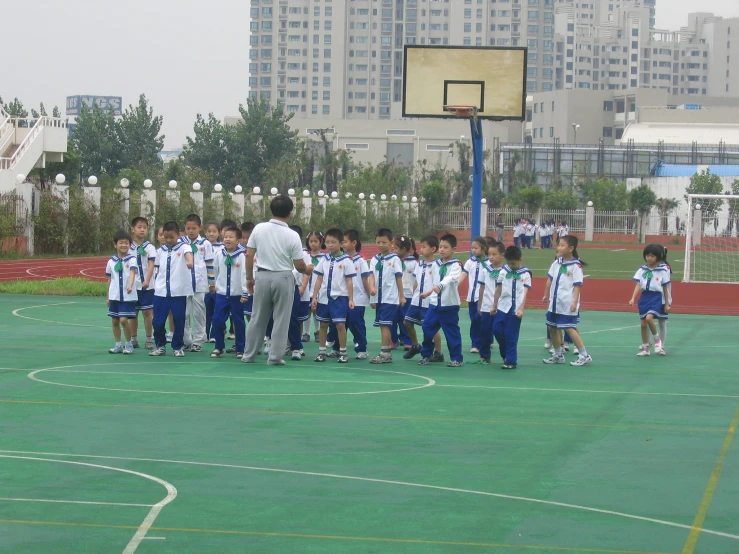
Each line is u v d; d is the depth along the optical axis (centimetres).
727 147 9962
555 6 18375
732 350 1581
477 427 922
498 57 2355
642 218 6994
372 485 707
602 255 5084
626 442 866
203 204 4447
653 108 11444
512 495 686
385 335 1377
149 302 1446
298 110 15312
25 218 3759
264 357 1405
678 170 9112
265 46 15338
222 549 566
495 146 10162
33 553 555
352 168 9088
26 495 667
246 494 679
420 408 1016
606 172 9875
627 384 1207
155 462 764
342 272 1363
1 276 2939
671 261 4703
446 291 1334
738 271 4053
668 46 18275
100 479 711
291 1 15100
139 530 597
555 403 1061
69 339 1565
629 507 660
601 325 1980
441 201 7069
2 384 1120
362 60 15288
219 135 8838
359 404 1034
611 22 18962
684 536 598
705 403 1072
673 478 739
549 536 596
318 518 627
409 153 11250
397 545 577
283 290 1312
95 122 8338
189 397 1056
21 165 4019
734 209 7406
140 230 1430
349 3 15162
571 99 12544
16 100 7381
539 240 6456
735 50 17962
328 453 805
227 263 1383
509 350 1331
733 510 655
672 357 1488
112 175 8294
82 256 3878
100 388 1102
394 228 6381
